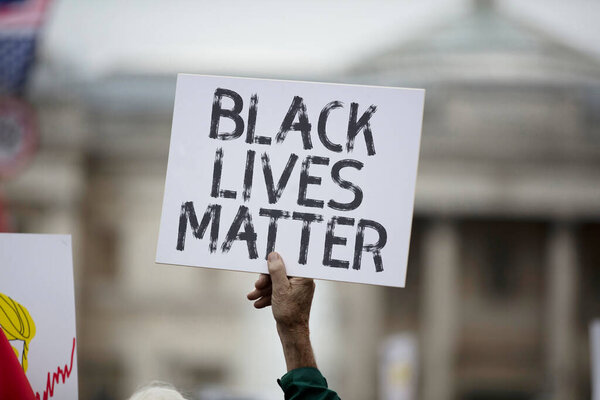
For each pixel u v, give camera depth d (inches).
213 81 398.3
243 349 5374.0
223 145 395.2
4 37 1759.4
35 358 385.1
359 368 5344.5
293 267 388.2
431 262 5620.1
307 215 389.7
